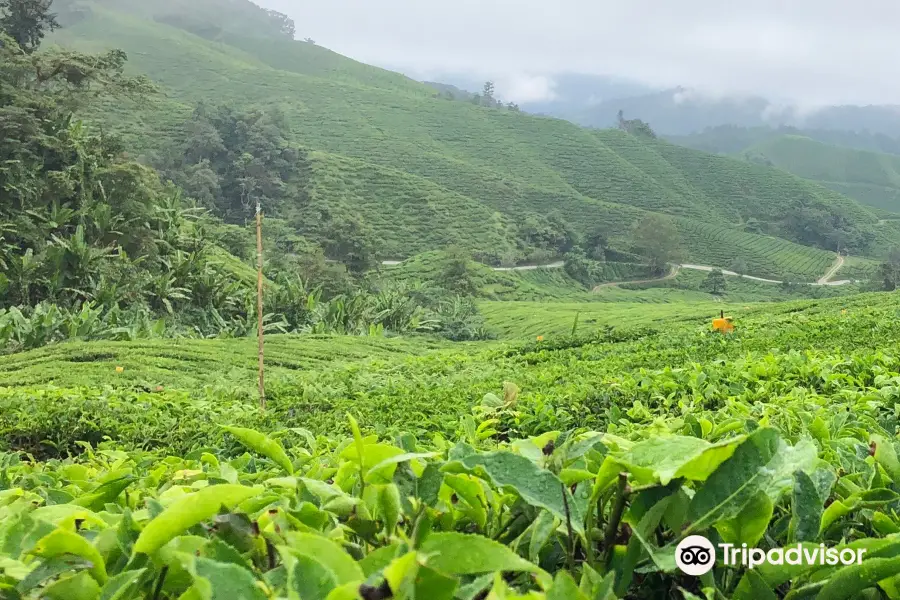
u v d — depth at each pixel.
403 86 175.12
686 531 1.17
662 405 6.61
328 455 2.67
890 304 25.59
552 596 0.95
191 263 29.97
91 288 26.55
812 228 108.50
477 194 101.69
